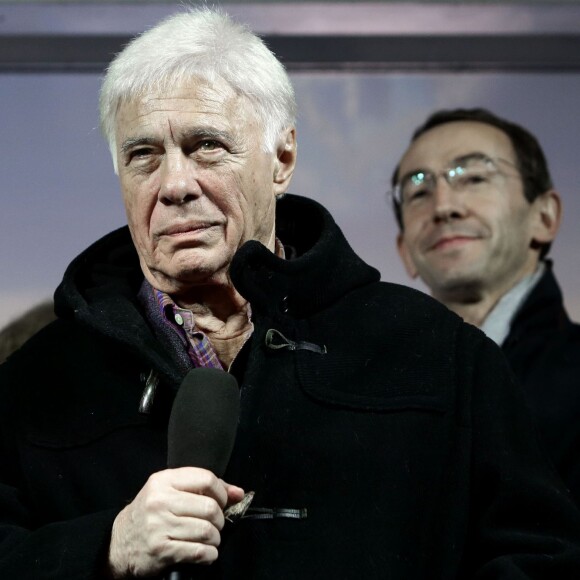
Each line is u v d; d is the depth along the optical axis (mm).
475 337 3969
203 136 3775
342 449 3650
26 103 5906
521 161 5926
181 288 3828
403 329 3916
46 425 3859
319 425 3693
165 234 3768
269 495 3633
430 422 3721
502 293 5828
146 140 3777
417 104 6051
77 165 5887
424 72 6070
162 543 3143
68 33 5953
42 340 4070
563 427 5371
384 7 6059
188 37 3852
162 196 3746
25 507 3803
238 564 3551
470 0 6074
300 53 6047
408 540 3584
